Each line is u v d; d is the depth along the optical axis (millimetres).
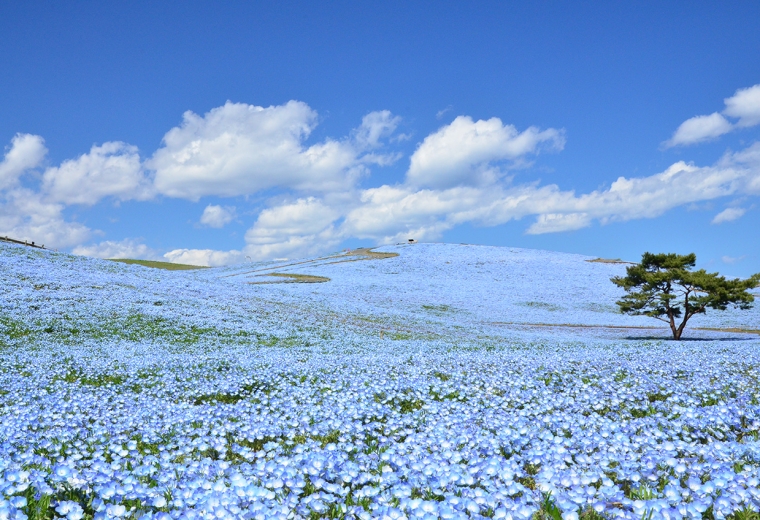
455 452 6652
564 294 70125
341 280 74375
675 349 24359
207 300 40281
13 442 7328
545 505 5004
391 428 8414
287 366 16922
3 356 19734
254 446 7930
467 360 17750
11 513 4266
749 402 10016
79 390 12977
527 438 7324
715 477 5375
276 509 4570
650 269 45469
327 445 7184
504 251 105188
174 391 13133
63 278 38688
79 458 6375
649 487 5496
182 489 5316
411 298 63875
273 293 50375
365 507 5164
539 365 16078
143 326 30016
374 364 17125
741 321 56031
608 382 12750
